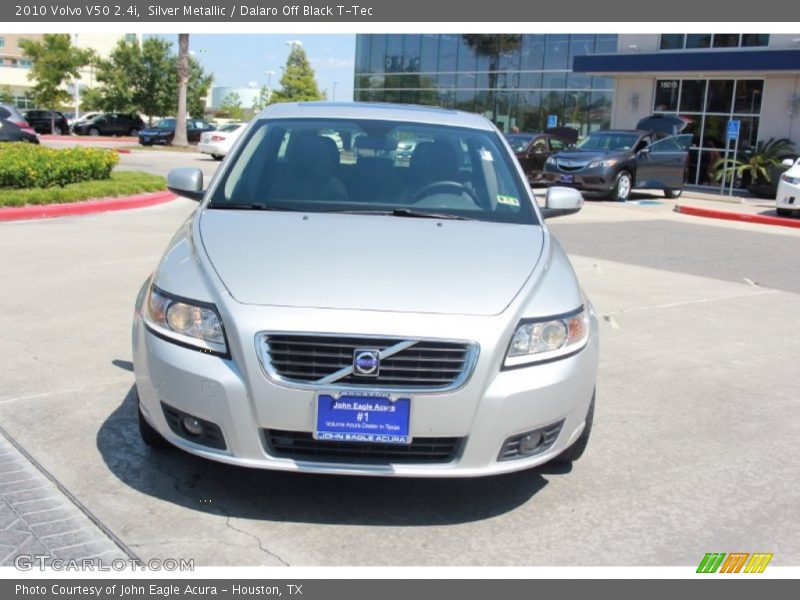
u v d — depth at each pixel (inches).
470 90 1369.3
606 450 175.0
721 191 861.2
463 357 130.3
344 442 131.4
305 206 171.3
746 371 238.4
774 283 384.8
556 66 1251.2
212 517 138.4
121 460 157.6
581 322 144.7
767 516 148.5
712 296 345.7
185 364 132.6
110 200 525.3
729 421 196.2
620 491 155.9
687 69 900.6
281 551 129.8
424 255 149.0
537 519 143.7
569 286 149.4
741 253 478.0
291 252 146.6
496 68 1330.0
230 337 130.5
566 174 781.9
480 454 132.7
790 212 679.7
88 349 225.9
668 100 985.5
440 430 130.6
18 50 2760.8
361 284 137.0
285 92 2347.4
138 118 1830.7
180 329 135.4
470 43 1354.6
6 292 286.0
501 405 131.5
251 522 137.6
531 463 138.1
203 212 167.8
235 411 129.7
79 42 2657.5
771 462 172.7
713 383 225.5
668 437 184.1
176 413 136.9
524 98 1299.2
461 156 189.5
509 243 159.6
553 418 137.3
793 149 876.6
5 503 139.9
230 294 134.3
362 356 128.2
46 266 331.0
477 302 135.9
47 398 188.2
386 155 187.3
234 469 155.8
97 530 133.1
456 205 175.9
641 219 644.7
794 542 140.0
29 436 167.0
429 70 1417.3
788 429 192.7
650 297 336.8
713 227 612.7
